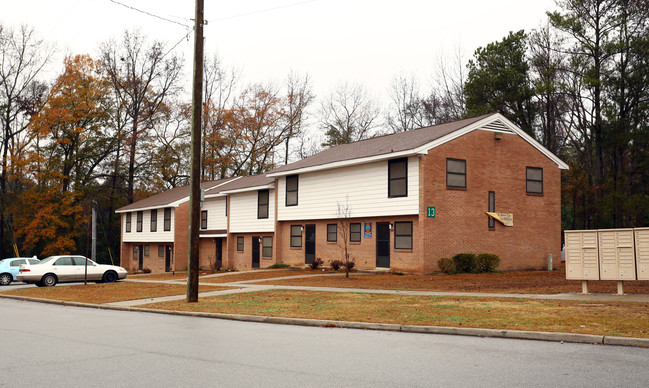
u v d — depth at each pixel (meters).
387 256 29.25
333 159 32.41
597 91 36.94
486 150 29.59
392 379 7.35
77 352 9.60
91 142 54.78
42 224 50.06
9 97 51.00
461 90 53.66
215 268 42.72
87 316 15.98
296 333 12.00
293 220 36.03
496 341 10.55
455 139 28.39
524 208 30.83
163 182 62.12
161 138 59.97
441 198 27.67
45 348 10.05
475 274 27.20
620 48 34.81
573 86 41.12
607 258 16.34
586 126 40.88
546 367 8.02
